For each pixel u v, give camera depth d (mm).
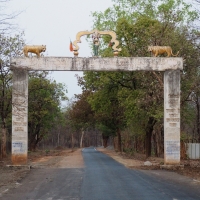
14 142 26531
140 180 19719
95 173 23266
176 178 20766
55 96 64875
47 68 27016
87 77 44531
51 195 14984
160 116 33812
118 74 40688
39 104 58750
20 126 26625
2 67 31531
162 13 39219
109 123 61812
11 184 18422
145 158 42062
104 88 43781
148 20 39969
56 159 41219
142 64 27547
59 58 27156
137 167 27781
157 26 36781
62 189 16609
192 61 33469
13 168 26156
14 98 26625
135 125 42219
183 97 35969
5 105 38281
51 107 62094
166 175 22328
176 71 27594
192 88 35250
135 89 40781
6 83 34125
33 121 60312
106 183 18484
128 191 15828
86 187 17125
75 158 42312
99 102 44688
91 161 35906
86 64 27281
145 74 36312
